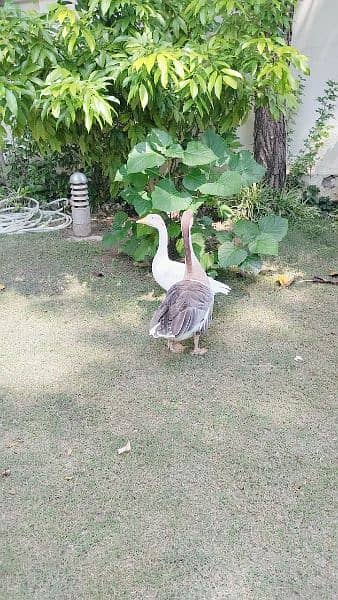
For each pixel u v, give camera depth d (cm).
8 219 402
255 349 241
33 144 399
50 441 190
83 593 138
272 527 155
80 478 174
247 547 149
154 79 252
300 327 259
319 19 404
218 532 154
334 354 237
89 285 306
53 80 258
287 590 137
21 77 267
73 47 264
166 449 184
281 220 298
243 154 297
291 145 434
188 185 278
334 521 156
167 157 269
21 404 210
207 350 241
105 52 272
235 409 204
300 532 153
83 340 252
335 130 428
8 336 257
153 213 295
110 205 429
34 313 277
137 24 286
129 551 149
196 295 226
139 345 247
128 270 323
